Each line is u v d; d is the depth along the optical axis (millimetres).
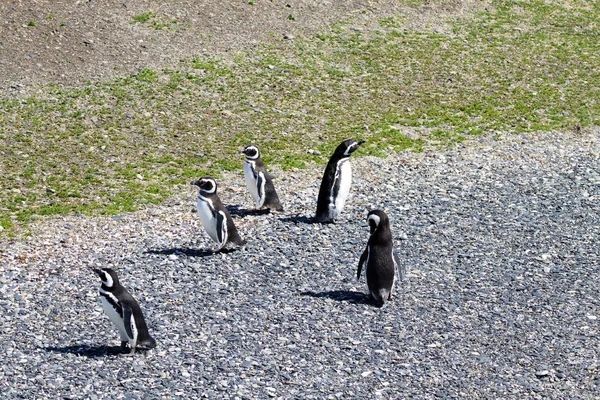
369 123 23125
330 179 16859
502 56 28141
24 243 15953
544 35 30125
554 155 21812
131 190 18703
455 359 11914
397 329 12742
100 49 25172
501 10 31688
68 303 13516
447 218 17531
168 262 15102
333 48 27281
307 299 13703
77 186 18688
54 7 26797
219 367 11492
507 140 22688
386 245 13297
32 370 11328
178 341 12219
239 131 22109
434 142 22328
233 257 15367
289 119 22922
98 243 16047
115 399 10633
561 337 12648
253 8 28750
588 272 15055
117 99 22875
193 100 23297
